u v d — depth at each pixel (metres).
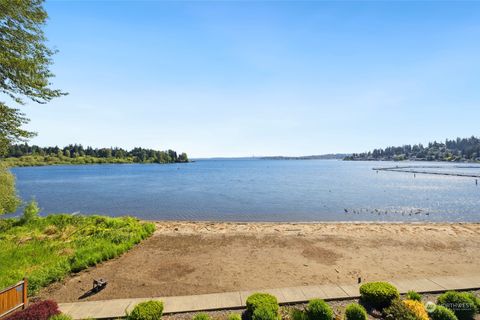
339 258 11.54
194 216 26.84
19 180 70.62
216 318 6.86
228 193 44.00
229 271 10.20
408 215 26.55
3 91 9.87
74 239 14.23
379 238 14.69
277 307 6.69
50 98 10.66
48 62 10.49
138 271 10.23
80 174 95.12
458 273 9.78
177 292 8.48
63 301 8.00
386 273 9.87
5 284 8.52
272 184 58.94
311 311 6.45
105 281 8.82
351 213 27.69
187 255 12.08
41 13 10.16
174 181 67.25
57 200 37.22
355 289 8.17
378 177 78.12
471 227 17.67
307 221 24.42
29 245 12.98
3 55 8.99
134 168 142.38
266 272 10.06
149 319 6.16
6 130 10.30
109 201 36.19
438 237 14.81
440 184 57.75
